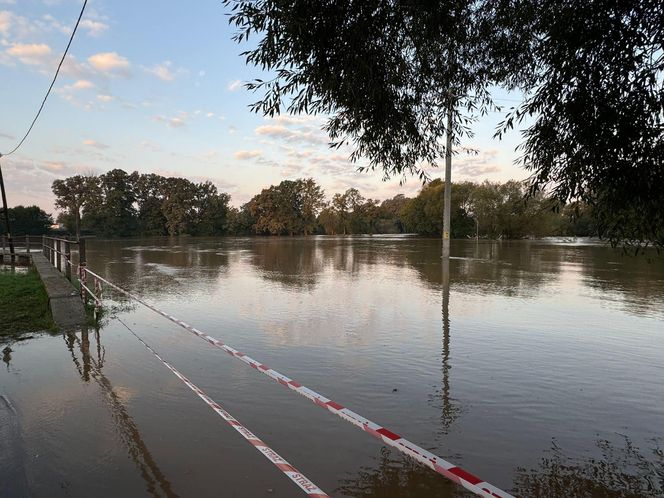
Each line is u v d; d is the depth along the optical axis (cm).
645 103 262
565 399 396
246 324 688
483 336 621
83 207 8000
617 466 283
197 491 248
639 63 270
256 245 3959
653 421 352
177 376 439
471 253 2686
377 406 375
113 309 794
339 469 273
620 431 334
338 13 296
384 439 261
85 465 274
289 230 9475
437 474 268
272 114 337
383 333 635
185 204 8656
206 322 700
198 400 377
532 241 5122
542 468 279
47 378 431
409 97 414
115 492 247
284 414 352
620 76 273
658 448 308
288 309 816
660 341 599
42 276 1073
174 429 323
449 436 322
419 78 424
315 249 3194
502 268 1684
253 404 372
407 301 911
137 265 1783
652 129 257
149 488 251
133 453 289
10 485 248
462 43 434
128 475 264
